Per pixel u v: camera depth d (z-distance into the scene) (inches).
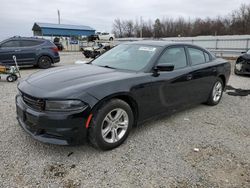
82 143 120.6
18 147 129.8
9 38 435.5
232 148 138.9
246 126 173.2
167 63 154.1
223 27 2303.2
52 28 1674.5
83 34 1803.6
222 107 216.2
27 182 103.1
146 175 110.7
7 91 259.3
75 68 156.9
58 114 112.7
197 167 118.5
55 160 119.4
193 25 2583.7
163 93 155.6
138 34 2896.2
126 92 130.9
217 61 213.0
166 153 130.1
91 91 119.0
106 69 152.6
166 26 2731.3
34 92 119.5
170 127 165.0
